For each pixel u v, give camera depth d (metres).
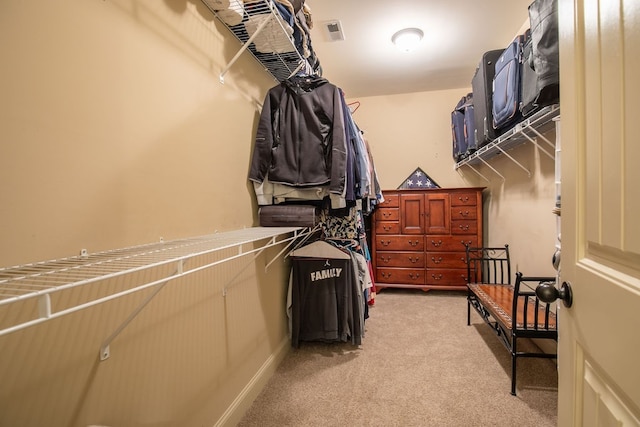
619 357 0.50
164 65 1.06
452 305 3.01
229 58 1.47
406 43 2.49
